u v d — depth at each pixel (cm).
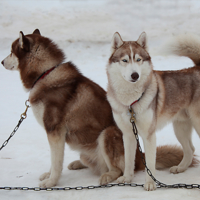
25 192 475
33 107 529
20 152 686
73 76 544
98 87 563
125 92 463
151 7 2728
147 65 468
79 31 2188
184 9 2641
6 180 534
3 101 1098
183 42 573
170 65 1477
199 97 520
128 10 2734
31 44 545
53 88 524
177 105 523
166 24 2330
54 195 460
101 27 2312
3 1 2825
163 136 782
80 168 606
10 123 896
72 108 524
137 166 560
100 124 537
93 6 2917
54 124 517
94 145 547
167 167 580
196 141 727
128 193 443
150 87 468
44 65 540
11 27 2220
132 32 2191
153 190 452
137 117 466
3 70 1541
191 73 534
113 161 528
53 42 573
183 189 446
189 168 566
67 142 555
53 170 512
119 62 467
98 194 454
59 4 2922
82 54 1714
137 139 470
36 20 2412
